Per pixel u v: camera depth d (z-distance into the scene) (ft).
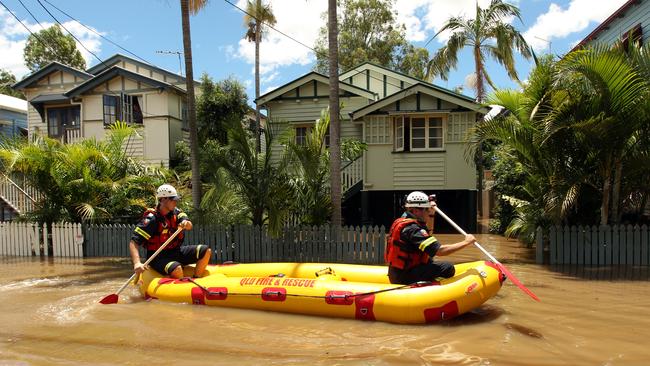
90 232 33.60
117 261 31.17
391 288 15.97
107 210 35.68
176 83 64.75
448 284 15.71
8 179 37.47
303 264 20.67
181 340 14.05
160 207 20.42
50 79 62.49
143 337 14.37
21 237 34.60
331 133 30.07
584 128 24.67
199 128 59.98
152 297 19.35
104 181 34.76
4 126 70.49
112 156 35.63
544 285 21.21
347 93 51.80
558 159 27.32
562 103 25.54
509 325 15.12
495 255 30.73
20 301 19.27
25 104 76.69
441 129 46.29
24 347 13.56
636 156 25.71
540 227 27.71
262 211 31.68
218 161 30.25
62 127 60.85
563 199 26.30
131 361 12.38
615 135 24.94
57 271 27.25
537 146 27.20
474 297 15.58
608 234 26.73
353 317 16.14
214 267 21.48
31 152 32.55
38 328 15.37
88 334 14.70
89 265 29.55
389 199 52.70
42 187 34.24
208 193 31.30
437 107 45.88
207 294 18.12
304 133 53.42
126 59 67.36
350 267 19.89
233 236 31.40
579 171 26.78
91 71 69.00
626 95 23.98
